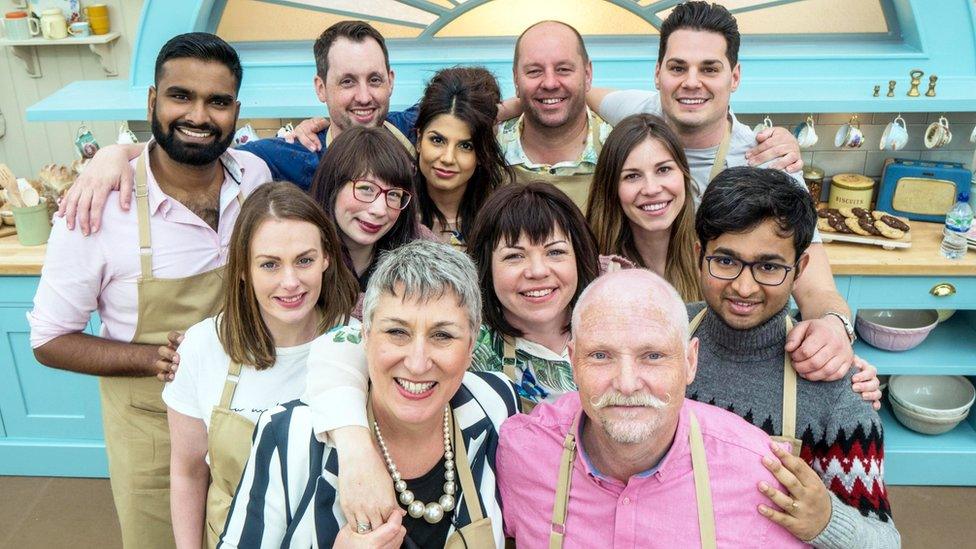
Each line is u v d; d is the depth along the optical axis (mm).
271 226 1586
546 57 2363
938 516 2982
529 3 3193
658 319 1252
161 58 1888
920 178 3182
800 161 2295
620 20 3205
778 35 3221
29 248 2955
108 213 1971
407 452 1409
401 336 1293
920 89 3002
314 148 2600
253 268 1596
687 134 2352
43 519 3000
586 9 3195
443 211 2502
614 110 2711
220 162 2111
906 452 3107
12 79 3531
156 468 2154
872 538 1342
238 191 2115
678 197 2031
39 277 2887
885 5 3174
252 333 1646
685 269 2145
